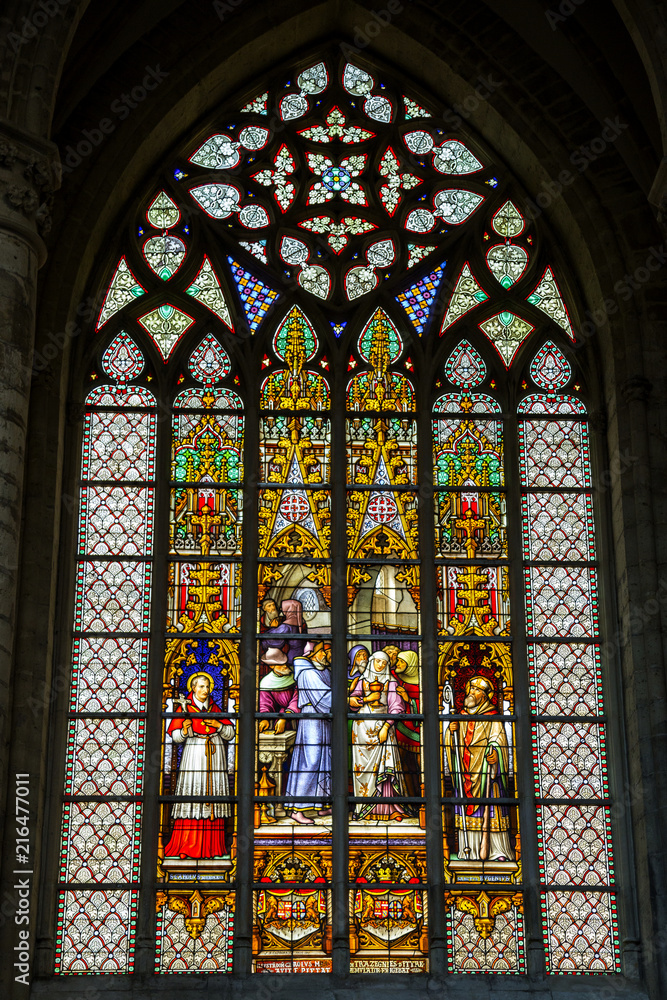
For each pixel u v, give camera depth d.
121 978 19.20
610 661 21.06
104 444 21.95
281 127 23.94
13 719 19.41
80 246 21.77
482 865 20.12
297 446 22.22
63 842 19.91
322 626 21.23
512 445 22.28
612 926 19.91
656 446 21.38
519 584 21.50
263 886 19.89
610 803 20.50
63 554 21.02
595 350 22.64
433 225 23.62
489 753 20.69
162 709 20.62
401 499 21.98
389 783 20.48
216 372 22.58
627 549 20.95
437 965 19.50
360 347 22.86
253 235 23.30
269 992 19.11
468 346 22.95
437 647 21.17
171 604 21.20
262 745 20.59
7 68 19.00
